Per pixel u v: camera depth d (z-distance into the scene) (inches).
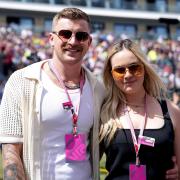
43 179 125.7
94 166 132.9
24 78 126.4
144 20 1627.7
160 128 133.1
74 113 128.3
